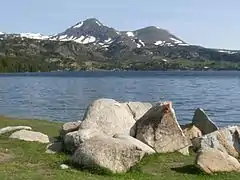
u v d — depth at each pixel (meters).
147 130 23.55
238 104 71.19
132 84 139.75
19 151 22.12
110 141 18.89
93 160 18.25
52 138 27.22
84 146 19.02
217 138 22.19
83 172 17.86
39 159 20.28
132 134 24.05
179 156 22.66
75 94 94.06
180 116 54.56
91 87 122.69
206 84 141.38
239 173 18.70
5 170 17.36
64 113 56.56
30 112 57.69
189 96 88.31
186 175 18.45
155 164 20.55
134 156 18.58
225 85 135.12
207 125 28.78
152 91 103.12
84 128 23.75
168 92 99.94
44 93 98.81
